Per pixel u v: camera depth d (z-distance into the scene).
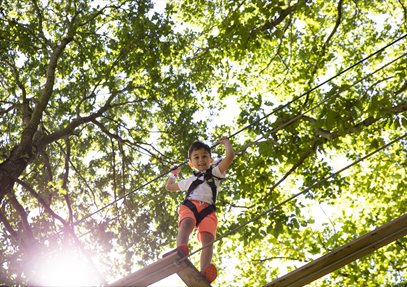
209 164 6.83
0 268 11.37
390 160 15.66
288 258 15.31
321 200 14.09
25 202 16.19
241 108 13.41
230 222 14.22
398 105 10.52
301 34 15.73
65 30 16.38
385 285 14.17
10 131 16.06
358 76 15.39
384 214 15.14
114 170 15.89
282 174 14.91
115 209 15.77
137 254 14.98
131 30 15.55
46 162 14.74
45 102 13.58
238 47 12.56
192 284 5.36
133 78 16.83
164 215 15.32
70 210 13.52
